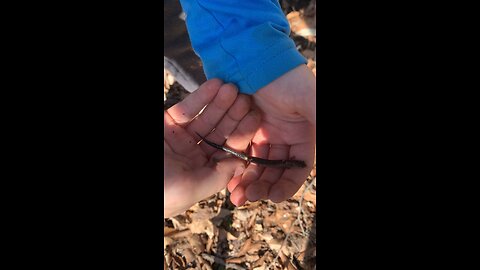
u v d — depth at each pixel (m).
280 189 0.34
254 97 0.36
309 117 0.34
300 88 0.34
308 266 0.43
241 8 0.35
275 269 0.43
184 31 0.53
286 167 0.35
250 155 0.37
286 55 0.34
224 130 0.36
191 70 0.51
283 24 0.37
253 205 0.46
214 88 0.35
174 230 0.44
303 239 0.44
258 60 0.34
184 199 0.33
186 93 0.50
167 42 0.52
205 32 0.36
